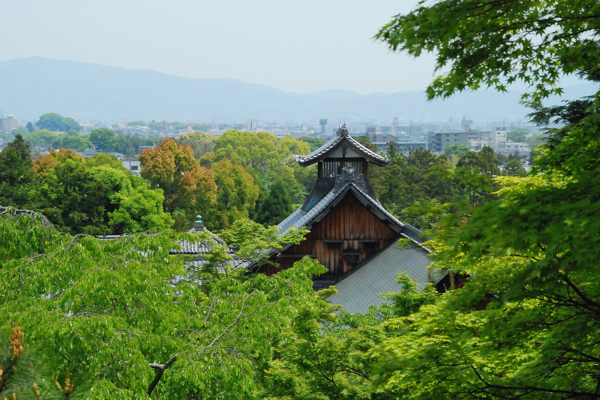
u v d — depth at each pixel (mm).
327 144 48188
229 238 30141
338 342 16859
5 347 6598
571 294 10711
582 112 24047
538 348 11320
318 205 39125
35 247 16203
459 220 9305
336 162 47781
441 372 10766
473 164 85312
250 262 30344
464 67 9828
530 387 10242
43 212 70500
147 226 81250
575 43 10195
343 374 16844
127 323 15398
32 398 6395
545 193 8852
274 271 37250
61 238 16578
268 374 17828
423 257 31312
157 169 95188
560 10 9555
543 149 13531
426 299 18703
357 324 20844
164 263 17078
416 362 10781
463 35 9492
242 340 16828
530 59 10172
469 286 10984
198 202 98875
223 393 15984
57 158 98000
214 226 98938
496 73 10320
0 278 15438
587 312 10156
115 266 15875
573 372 10641
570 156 11156
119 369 14195
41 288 15289
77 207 74500
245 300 17812
